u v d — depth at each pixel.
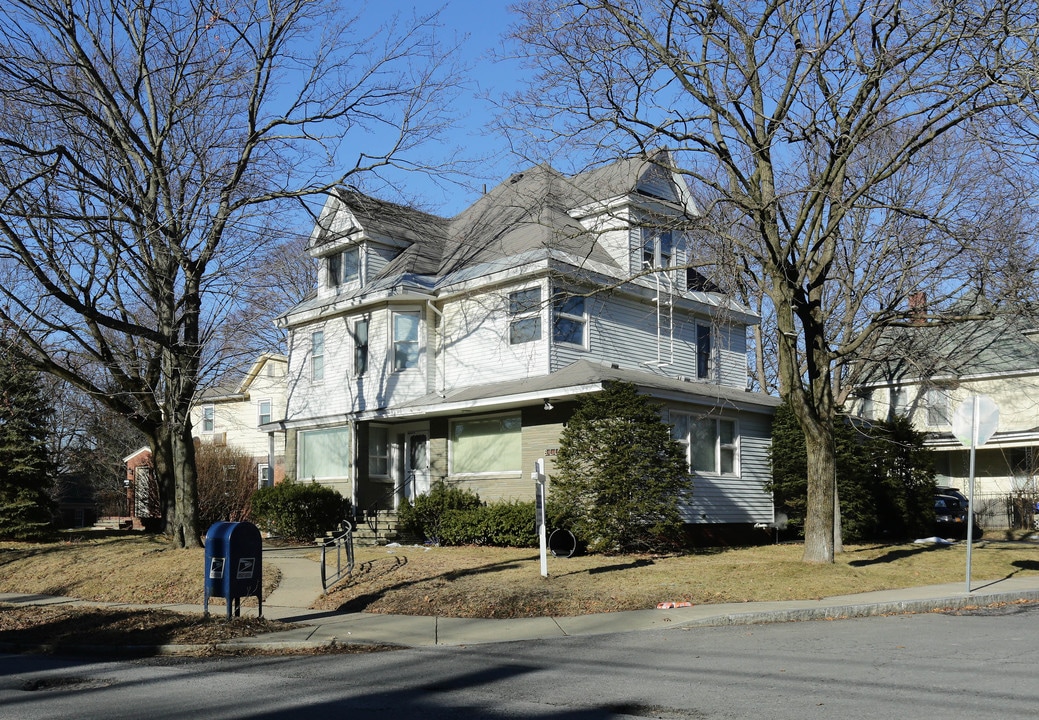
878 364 28.06
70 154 17.23
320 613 13.60
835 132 15.80
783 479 24.84
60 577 18.11
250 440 44.62
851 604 12.74
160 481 23.14
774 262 16.14
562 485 19.23
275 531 24.75
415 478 25.59
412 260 25.78
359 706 7.41
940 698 7.04
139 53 18.64
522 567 16.36
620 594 13.80
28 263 16.16
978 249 16.44
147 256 18.88
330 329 27.20
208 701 7.79
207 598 12.50
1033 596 14.41
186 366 19.36
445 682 8.47
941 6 13.63
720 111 15.95
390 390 24.77
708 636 10.86
